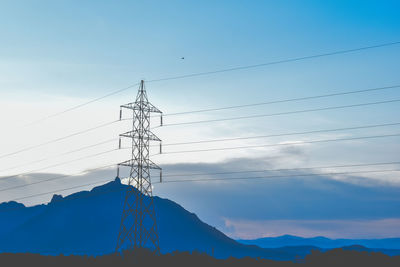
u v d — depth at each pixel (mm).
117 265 120000
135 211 117688
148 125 113312
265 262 154750
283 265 150125
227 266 144125
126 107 111812
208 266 140250
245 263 151875
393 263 140125
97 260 139250
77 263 137500
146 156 112688
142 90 114000
